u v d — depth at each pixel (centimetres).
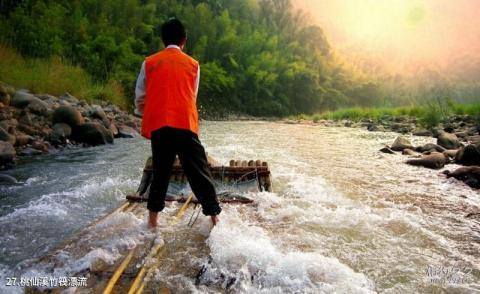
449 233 267
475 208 331
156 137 248
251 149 694
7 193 371
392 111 1716
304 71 3441
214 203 260
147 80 261
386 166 532
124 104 1330
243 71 2920
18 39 1341
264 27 3700
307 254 218
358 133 1075
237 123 1664
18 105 752
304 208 316
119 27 2102
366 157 615
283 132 1099
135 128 998
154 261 210
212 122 1777
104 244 233
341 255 227
